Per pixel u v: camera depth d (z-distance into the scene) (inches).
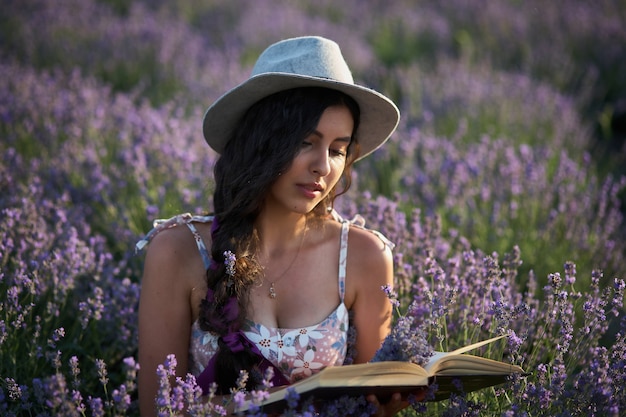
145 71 295.9
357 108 93.7
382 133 101.8
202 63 301.3
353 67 322.3
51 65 295.7
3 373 103.0
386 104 94.7
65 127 200.8
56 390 74.1
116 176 168.6
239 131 92.2
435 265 111.1
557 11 380.8
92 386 111.4
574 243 155.7
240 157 91.1
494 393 96.0
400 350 83.4
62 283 114.4
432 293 103.6
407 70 313.3
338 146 91.3
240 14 388.2
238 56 315.6
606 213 183.8
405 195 174.1
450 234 149.6
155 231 98.2
